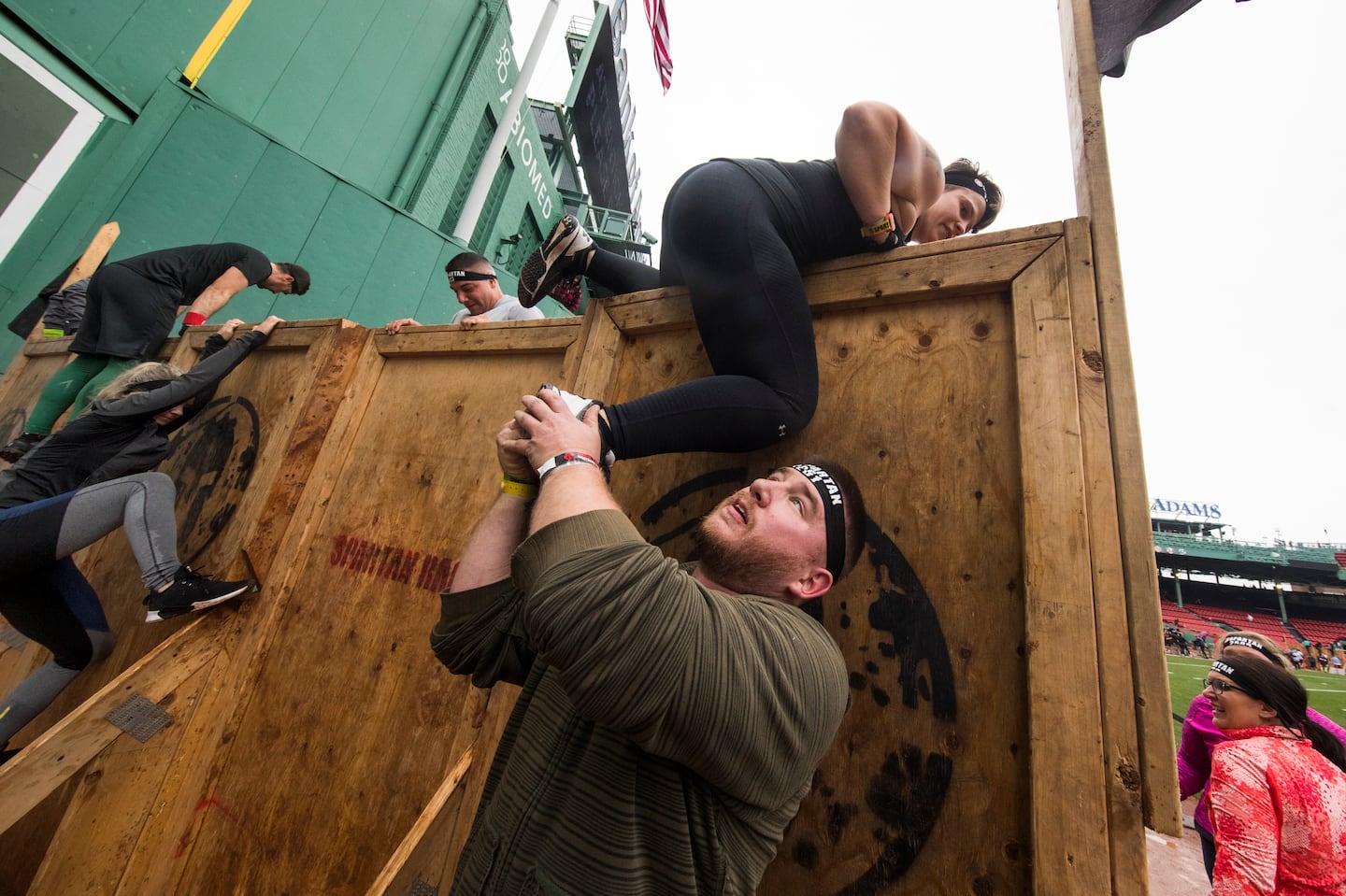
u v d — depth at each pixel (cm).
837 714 77
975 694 95
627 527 75
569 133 1462
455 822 123
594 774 71
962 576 101
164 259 302
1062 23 132
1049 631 89
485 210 954
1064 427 98
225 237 511
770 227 117
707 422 104
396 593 176
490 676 99
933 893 88
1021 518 100
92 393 274
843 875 94
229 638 197
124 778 170
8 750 227
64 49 417
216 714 187
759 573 89
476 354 204
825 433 122
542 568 71
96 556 269
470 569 99
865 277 126
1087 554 90
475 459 184
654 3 682
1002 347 112
